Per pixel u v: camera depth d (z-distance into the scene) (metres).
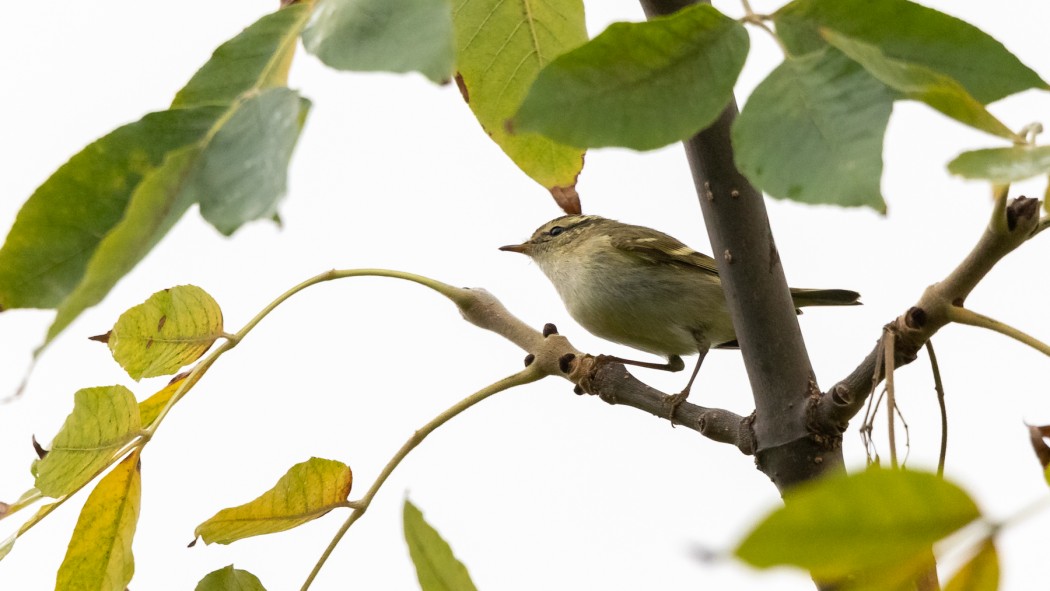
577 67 3.61
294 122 3.30
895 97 3.33
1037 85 3.56
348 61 3.21
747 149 3.40
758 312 6.36
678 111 3.60
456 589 4.43
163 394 5.71
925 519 2.28
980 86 3.57
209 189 3.28
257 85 3.48
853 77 3.42
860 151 3.24
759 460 6.48
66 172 3.53
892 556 2.31
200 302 5.64
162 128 3.44
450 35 3.13
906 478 2.25
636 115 3.60
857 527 2.25
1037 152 3.15
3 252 3.51
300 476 5.79
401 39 3.19
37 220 3.54
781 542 2.16
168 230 3.25
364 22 3.27
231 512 5.70
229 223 3.20
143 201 3.26
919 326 5.68
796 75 3.48
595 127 3.60
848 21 3.54
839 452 6.34
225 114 3.43
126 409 5.25
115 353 5.48
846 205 3.17
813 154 3.30
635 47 3.59
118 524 5.37
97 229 3.55
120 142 3.49
